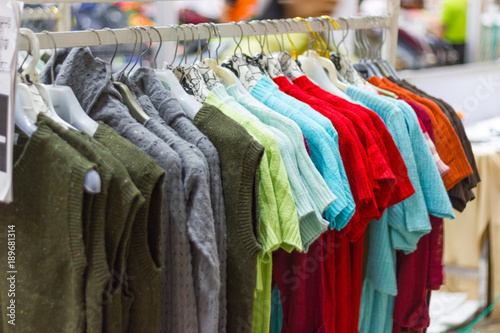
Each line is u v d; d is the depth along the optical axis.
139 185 0.91
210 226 0.99
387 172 1.25
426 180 1.39
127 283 0.94
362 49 1.73
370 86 1.51
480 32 3.09
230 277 1.09
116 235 0.88
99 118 1.03
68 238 0.86
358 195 1.23
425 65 2.87
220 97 1.19
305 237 1.17
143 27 1.16
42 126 0.88
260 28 1.35
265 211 1.09
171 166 0.96
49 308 0.91
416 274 1.55
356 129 1.27
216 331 1.02
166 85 1.17
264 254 1.09
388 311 1.58
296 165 1.15
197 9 2.44
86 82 1.05
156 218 0.93
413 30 2.82
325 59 1.46
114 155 0.94
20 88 0.91
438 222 1.57
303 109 1.24
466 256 2.01
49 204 0.87
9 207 0.91
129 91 1.08
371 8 2.22
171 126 1.09
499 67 3.17
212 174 1.05
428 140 1.42
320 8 2.15
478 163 2.00
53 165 0.86
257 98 1.28
